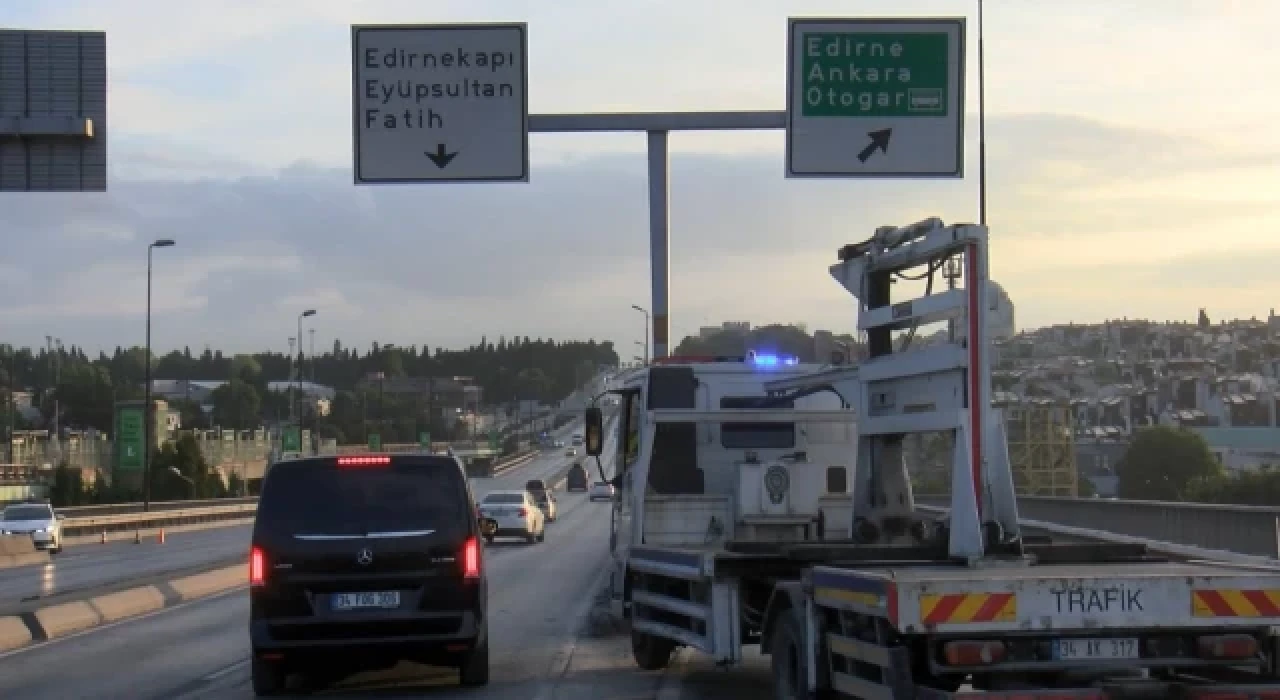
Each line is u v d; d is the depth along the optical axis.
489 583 26.78
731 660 10.73
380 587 11.82
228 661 15.48
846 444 13.62
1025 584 7.81
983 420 9.02
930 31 16.98
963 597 7.76
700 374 14.02
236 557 37.34
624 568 14.18
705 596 11.32
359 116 17.05
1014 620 7.77
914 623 7.70
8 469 83.06
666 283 18.78
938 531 9.81
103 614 20.28
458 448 140.12
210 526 71.44
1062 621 7.80
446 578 11.92
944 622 7.73
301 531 11.82
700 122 17.78
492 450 148.50
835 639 8.99
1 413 136.12
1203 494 27.33
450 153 17.03
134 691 13.18
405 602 11.85
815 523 13.40
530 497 46.59
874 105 17.02
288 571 11.73
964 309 9.22
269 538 11.80
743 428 13.66
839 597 8.68
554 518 66.50
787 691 9.83
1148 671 8.28
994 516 9.00
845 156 16.97
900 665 7.97
